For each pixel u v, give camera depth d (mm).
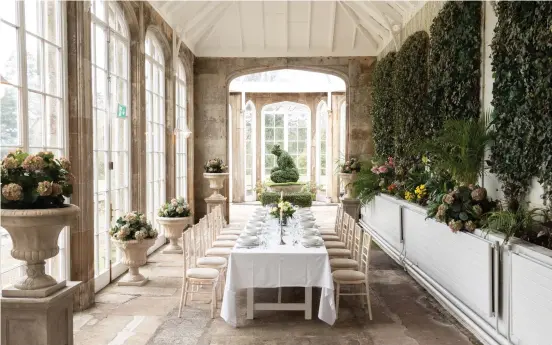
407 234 7621
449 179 6621
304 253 5176
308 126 18688
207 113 12602
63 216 3447
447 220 5270
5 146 4266
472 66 6414
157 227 9383
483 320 4668
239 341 4711
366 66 12742
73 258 5535
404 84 9062
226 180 12633
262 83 18141
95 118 6320
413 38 8688
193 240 6199
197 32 11625
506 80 5277
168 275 7305
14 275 4441
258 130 18703
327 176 18172
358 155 12828
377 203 10055
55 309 3529
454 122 5965
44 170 3523
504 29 5242
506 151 5371
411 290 6656
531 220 4363
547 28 4441
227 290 5113
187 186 12148
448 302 5512
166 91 9891
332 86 17906
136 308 5711
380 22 10789
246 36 12422
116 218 7180
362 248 5809
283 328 5094
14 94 4430
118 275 7227
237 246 5480
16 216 3256
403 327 5148
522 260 3928
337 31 12445
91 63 5809
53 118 5168
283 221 6957
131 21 7633
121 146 7410
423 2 8695
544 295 3590
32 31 4742
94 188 6301
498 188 5848
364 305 5898
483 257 4613
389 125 10570
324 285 5133
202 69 12594
